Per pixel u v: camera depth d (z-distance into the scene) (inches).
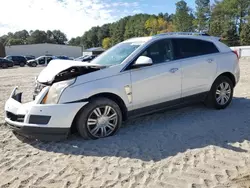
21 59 1546.5
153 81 182.7
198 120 199.6
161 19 4284.0
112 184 118.3
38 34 4958.2
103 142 163.5
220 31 2974.9
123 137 170.7
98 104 164.2
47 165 137.9
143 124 195.5
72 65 166.2
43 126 154.3
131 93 175.5
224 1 3196.4
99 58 200.7
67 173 129.2
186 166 132.0
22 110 160.7
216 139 163.5
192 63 201.8
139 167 132.8
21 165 138.8
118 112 172.4
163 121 200.8
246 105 239.1
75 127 167.5
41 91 160.7
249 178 119.2
